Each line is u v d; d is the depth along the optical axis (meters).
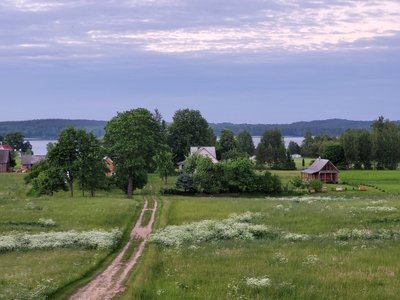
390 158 190.62
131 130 92.19
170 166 134.88
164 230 47.31
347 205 58.88
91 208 62.06
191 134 183.00
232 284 23.00
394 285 22.27
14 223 52.91
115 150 91.81
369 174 156.50
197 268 27.56
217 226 46.19
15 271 29.19
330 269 26.00
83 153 90.94
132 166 92.50
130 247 40.16
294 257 29.67
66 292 23.94
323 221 47.56
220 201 73.81
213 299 20.55
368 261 28.09
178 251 34.53
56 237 42.06
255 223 48.66
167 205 69.88
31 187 111.50
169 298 20.84
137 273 28.38
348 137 194.12
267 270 26.00
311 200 75.12
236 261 29.42
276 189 112.31
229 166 112.12
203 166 111.44
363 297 20.08
